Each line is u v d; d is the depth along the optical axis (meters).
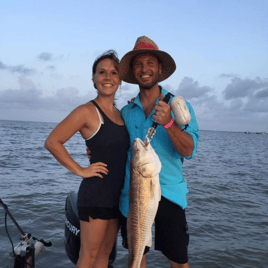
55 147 2.71
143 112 3.06
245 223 7.66
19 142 32.50
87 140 2.89
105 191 2.85
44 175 12.72
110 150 2.85
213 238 6.54
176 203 2.98
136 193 2.61
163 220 3.01
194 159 23.84
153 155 2.59
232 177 15.09
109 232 3.10
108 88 2.97
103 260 3.14
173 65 3.22
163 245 3.05
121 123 3.07
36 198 8.74
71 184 11.10
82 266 2.88
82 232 2.93
